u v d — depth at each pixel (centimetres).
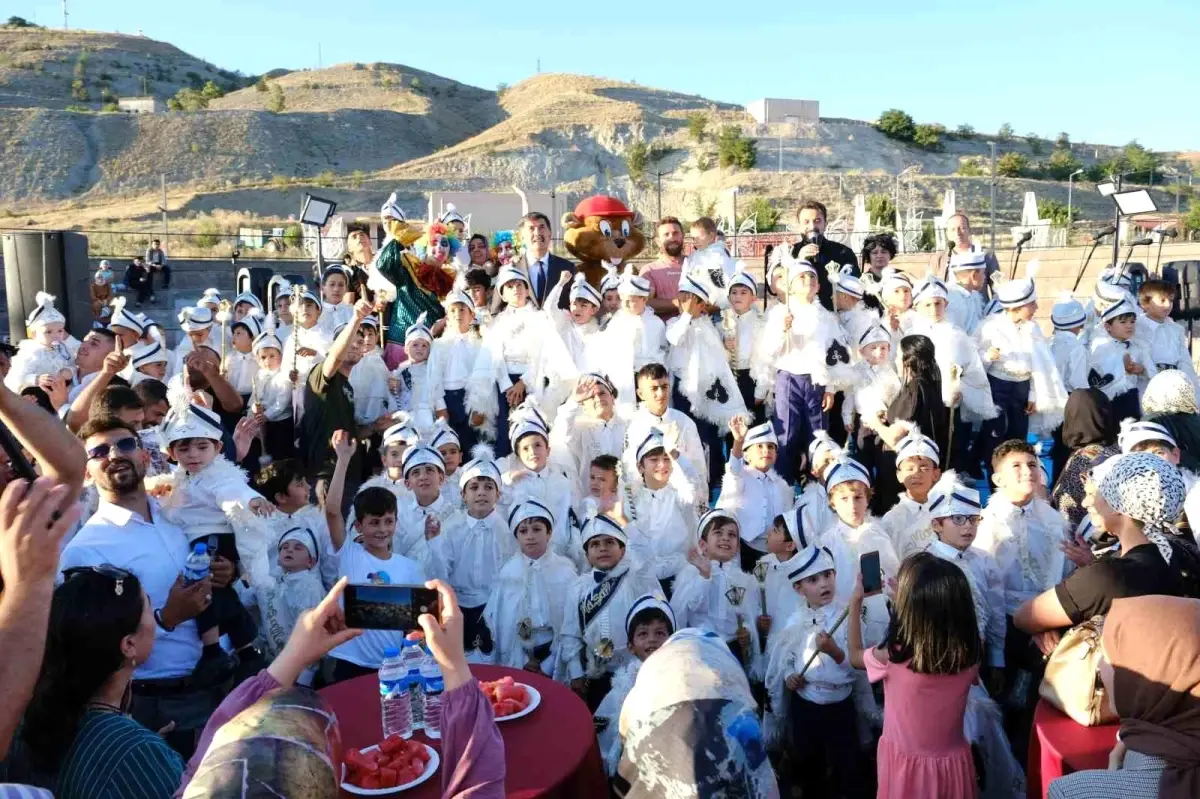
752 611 572
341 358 767
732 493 695
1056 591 416
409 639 409
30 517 219
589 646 539
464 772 244
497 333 893
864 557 439
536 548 572
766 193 7250
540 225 1017
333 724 203
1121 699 320
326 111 10756
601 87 13425
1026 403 902
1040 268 1938
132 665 303
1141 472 412
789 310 877
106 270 2333
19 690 216
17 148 8312
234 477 554
